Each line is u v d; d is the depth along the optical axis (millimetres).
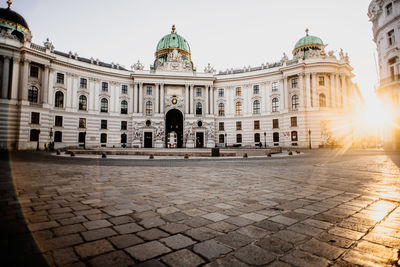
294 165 13797
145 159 19172
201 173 10234
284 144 47156
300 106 45125
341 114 44188
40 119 38625
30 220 3953
